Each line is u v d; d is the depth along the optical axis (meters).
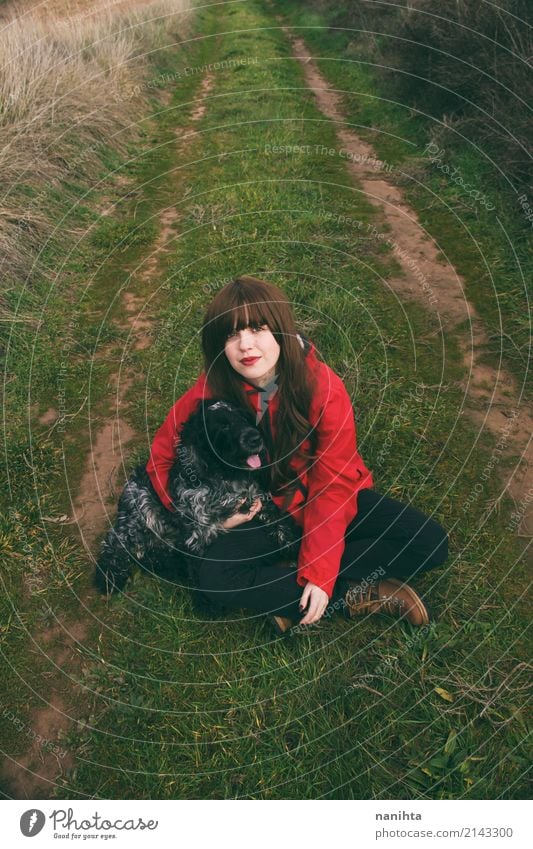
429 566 2.45
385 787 2.03
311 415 2.28
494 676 2.30
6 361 4.09
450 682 2.28
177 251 5.38
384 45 9.11
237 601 2.37
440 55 6.97
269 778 2.07
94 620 2.60
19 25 9.34
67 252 5.34
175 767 2.12
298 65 10.95
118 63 8.84
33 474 3.31
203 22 15.42
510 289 4.48
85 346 4.30
